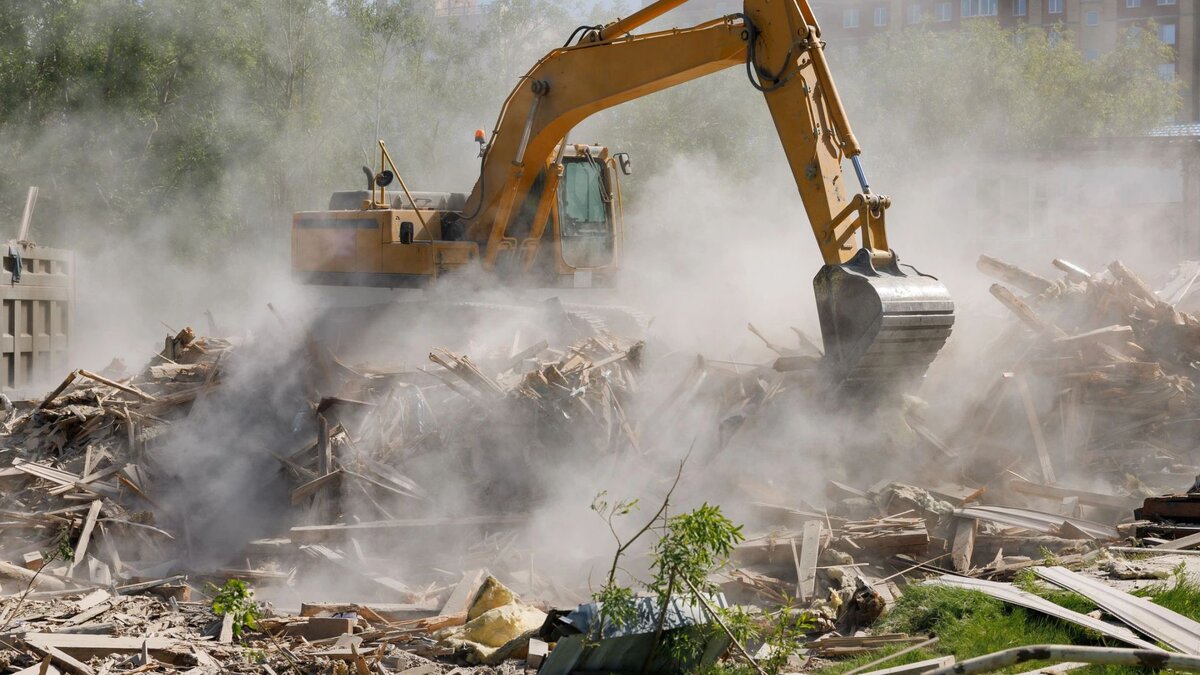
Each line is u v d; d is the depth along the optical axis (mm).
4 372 17672
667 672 7836
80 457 14938
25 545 12898
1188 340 17391
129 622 9852
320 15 55062
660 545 7863
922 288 13648
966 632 8539
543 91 18672
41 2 48719
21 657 8508
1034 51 61094
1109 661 5414
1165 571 9977
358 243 21719
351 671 8523
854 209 14281
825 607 9969
